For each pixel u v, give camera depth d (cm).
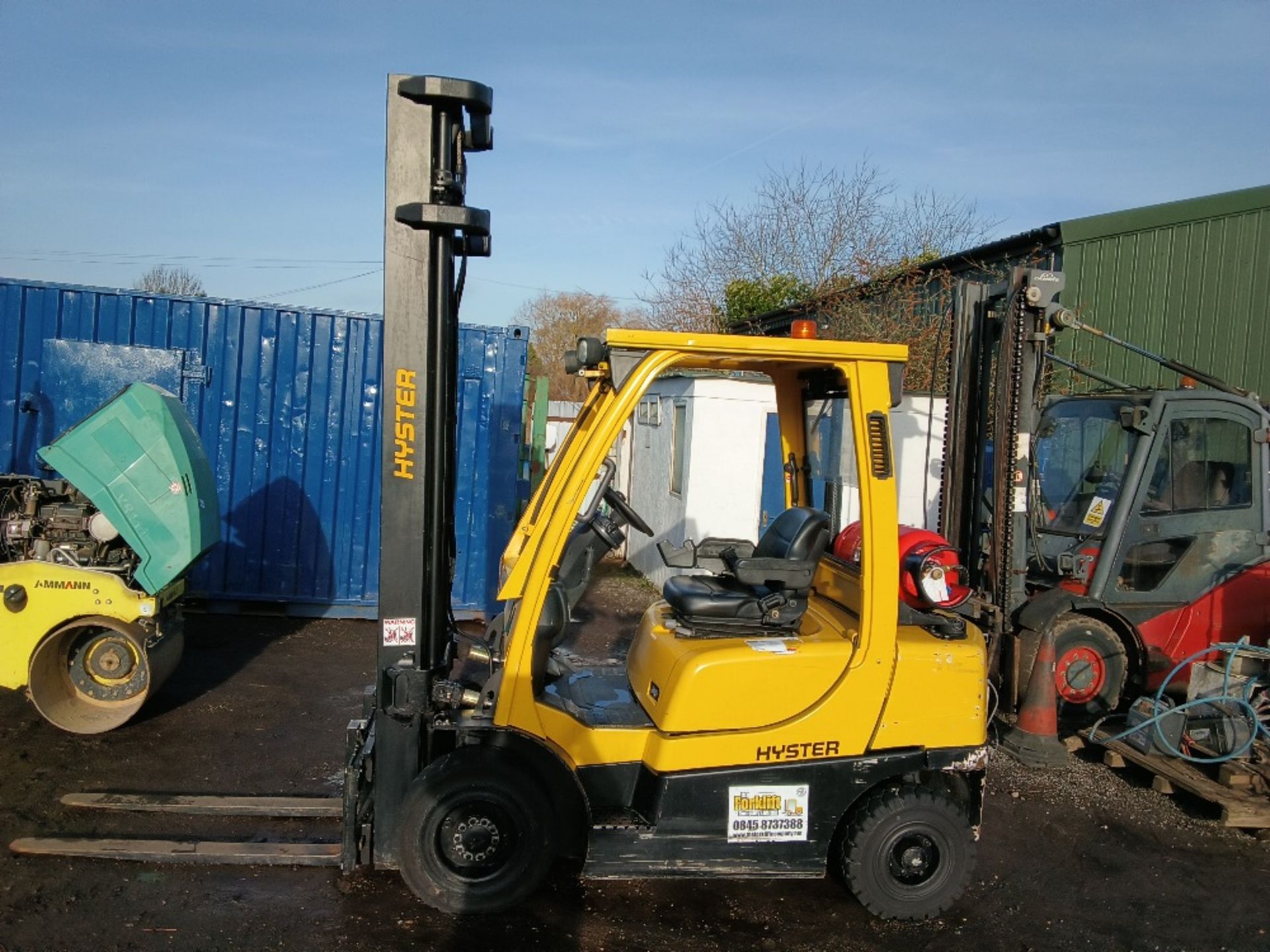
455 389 418
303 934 365
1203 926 414
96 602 549
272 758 546
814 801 382
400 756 392
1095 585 648
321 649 788
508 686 377
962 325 654
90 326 830
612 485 445
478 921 381
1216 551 664
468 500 877
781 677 377
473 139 389
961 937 394
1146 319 1072
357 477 877
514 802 375
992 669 622
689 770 373
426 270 381
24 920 363
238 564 864
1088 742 623
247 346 852
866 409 377
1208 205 1064
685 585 421
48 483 597
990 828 505
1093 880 454
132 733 573
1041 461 742
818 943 384
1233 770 527
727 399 1028
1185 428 659
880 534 379
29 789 482
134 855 411
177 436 554
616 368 366
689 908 405
